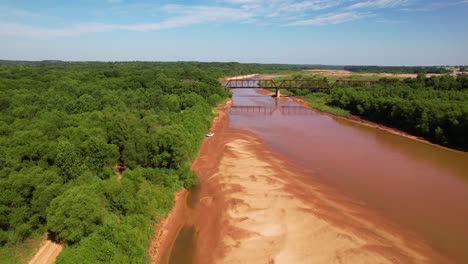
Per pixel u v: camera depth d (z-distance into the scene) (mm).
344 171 51656
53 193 30719
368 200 41562
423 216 37719
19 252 27938
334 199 41500
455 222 36438
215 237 33469
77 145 40250
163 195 37812
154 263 29531
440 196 42938
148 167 43531
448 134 68312
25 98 65125
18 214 28969
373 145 67750
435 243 32594
